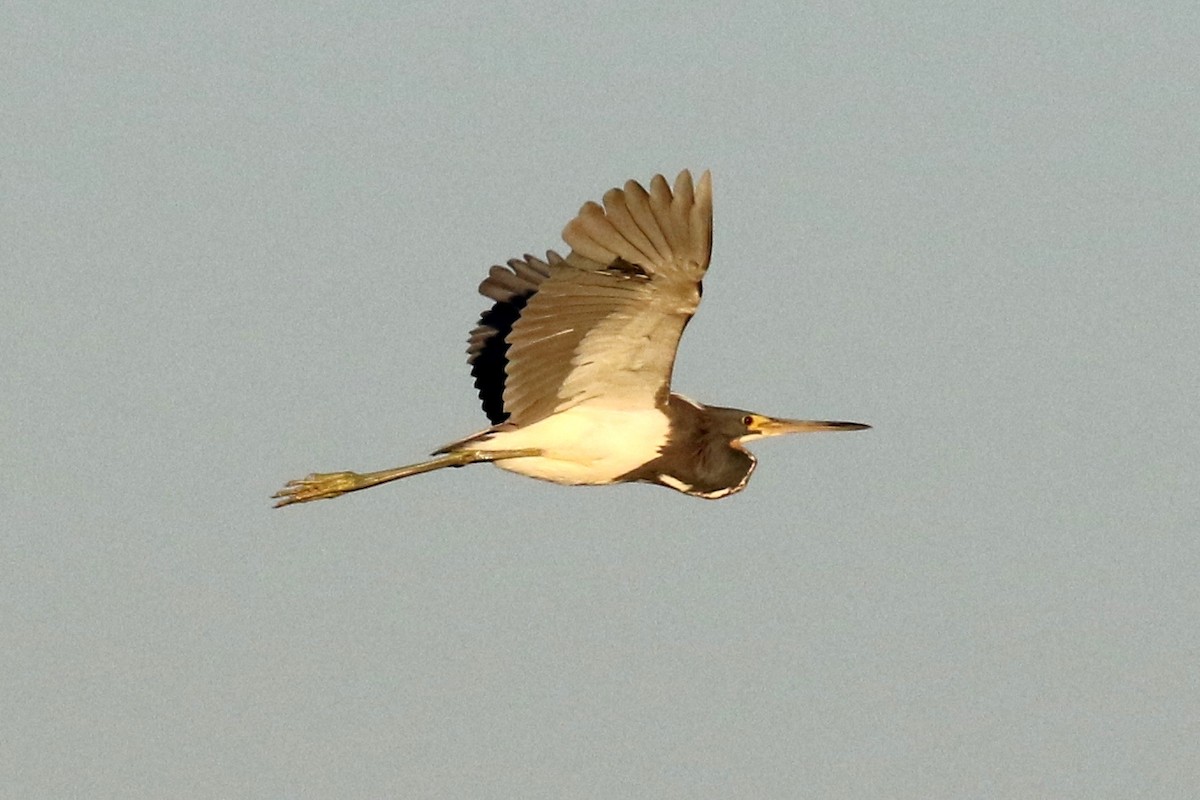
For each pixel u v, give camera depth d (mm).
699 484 18266
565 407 17438
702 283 16312
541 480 18000
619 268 16250
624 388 17391
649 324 16781
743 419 18531
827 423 18703
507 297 19766
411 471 17984
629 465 17812
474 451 17750
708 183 15719
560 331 16922
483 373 19688
